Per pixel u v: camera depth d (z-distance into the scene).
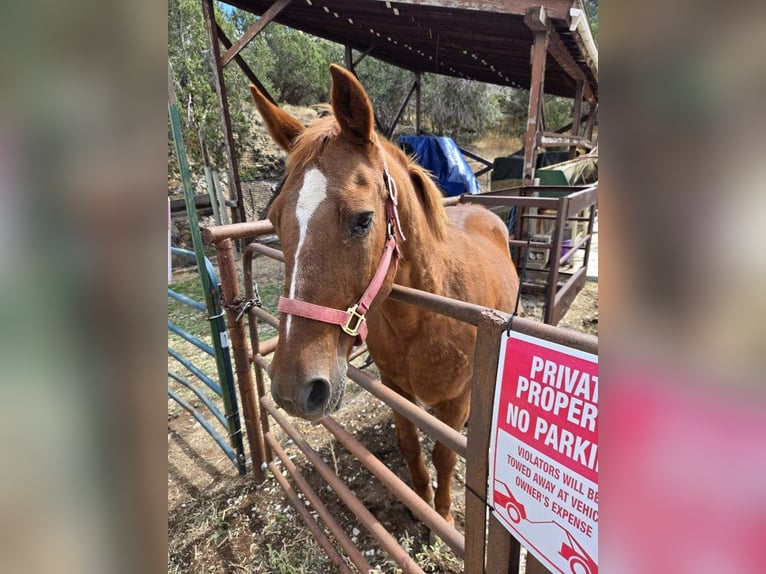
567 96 10.09
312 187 1.01
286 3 4.41
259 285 5.16
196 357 3.54
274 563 1.71
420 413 1.02
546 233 5.28
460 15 4.65
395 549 1.24
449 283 1.53
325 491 2.03
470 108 12.52
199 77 7.20
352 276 1.02
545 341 0.67
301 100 11.38
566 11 3.72
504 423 0.76
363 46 7.39
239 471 2.20
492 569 0.86
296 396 0.95
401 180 1.26
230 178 5.80
